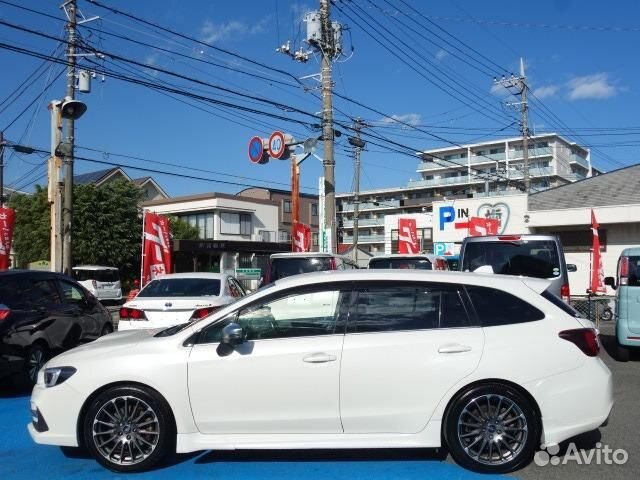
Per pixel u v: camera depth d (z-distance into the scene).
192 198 46.50
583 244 27.50
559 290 10.40
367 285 5.29
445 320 5.16
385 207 87.12
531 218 27.98
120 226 33.84
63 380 5.14
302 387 5.00
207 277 10.88
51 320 8.84
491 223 25.80
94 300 10.46
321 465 5.20
